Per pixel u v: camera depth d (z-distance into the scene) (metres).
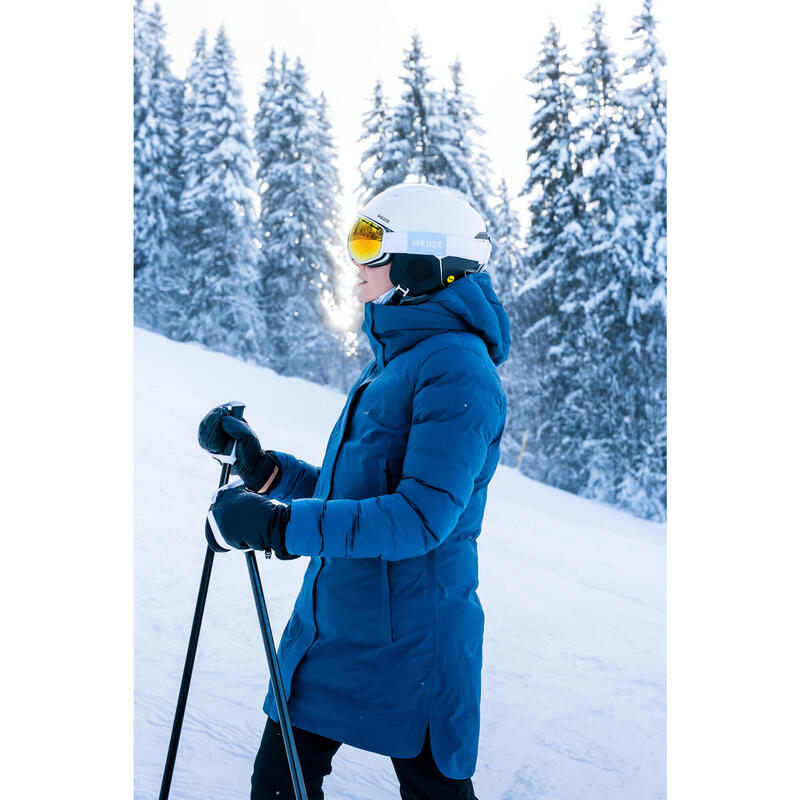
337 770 2.43
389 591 1.43
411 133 14.77
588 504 11.32
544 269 14.61
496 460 1.50
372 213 1.52
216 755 2.44
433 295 1.50
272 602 3.86
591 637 3.96
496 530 6.25
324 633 1.50
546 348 14.43
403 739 1.42
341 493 1.48
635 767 2.66
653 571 5.70
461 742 1.43
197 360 13.32
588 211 14.60
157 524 4.93
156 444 6.88
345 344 15.73
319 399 13.14
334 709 1.46
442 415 1.35
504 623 4.07
